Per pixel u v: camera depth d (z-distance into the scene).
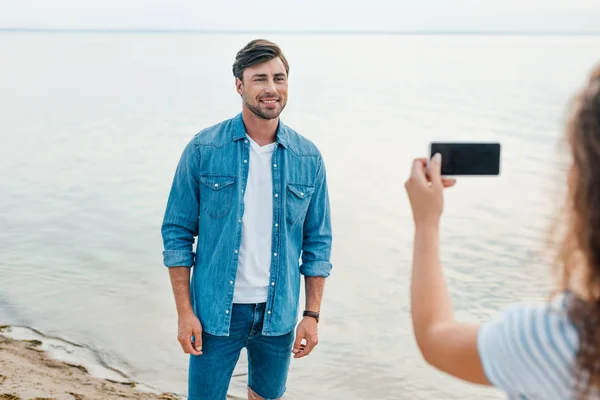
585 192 0.96
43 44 79.88
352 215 9.14
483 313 5.91
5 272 6.55
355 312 5.88
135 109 21.53
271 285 2.92
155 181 10.97
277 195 2.90
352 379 4.81
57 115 19.62
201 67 42.28
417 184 1.29
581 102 0.98
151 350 5.06
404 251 7.57
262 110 2.79
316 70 39.19
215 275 2.89
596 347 0.96
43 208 9.10
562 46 84.31
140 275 6.59
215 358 2.97
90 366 4.73
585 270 1.00
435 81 32.50
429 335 1.16
